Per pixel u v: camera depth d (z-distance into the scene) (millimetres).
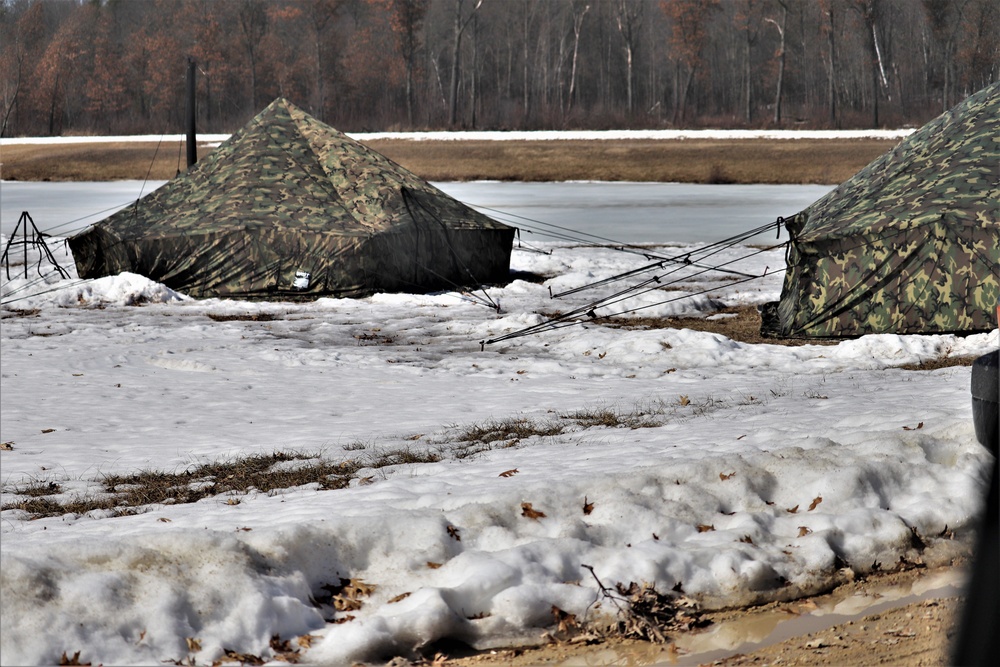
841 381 14961
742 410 12578
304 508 8227
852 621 6484
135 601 6062
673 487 7934
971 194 19875
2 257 36719
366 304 27344
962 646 4562
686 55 125500
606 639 6355
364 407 14781
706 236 42281
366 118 135875
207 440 12688
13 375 17938
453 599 6453
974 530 7535
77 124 143875
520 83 145000
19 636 5664
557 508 7605
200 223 29250
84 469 11211
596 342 19844
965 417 9789
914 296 19859
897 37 125125
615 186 72812
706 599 6805
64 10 164375
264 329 23203
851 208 21188
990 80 114312
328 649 6051
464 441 11773
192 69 40469
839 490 7988
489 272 31406
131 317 25312
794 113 126688
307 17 142250
